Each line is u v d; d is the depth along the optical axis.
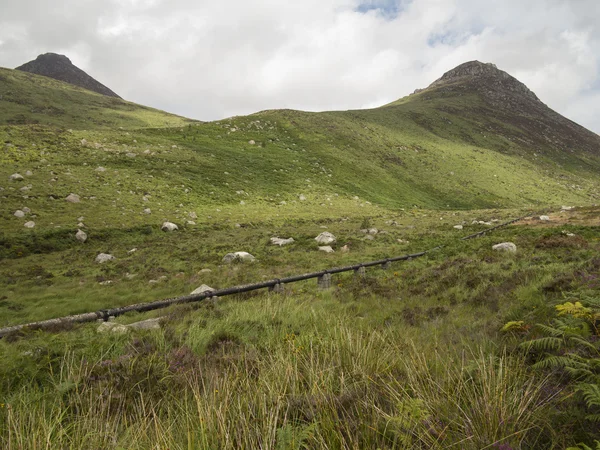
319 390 3.24
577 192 98.38
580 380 3.25
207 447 2.54
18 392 4.35
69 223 32.09
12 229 28.94
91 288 18.11
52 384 4.64
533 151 133.88
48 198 36.97
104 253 26.52
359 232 34.81
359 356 4.15
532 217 34.72
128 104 158.25
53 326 9.18
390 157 89.56
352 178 73.31
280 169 68.94
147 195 44.47
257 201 53.19
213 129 82.25
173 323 8.97
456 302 9.55
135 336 6.95
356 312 9.77
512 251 17.53
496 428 2.47
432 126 130.50
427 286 12.28
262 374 3.86
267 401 3.23
